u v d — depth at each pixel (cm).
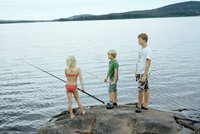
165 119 937
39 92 2114
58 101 1855
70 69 964
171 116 973
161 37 7331
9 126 1388
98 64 3431
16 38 9338
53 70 3131
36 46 6184
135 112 974
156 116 952
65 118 1008
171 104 1709
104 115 963
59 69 3188
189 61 3356
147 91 980
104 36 8850
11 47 6031
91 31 12938
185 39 6556
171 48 4809
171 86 2172
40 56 4391
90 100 1866
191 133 897
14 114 1577
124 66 3139
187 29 10762
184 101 1769
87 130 939
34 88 2248
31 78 2669
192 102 1742
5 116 1541
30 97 1964
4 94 2050
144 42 938
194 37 7050
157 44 5559
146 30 11181
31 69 3181
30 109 1677
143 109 1007
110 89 1020
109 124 923
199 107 1628
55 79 2611
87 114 987
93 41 7000
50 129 952
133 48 5016
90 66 3294
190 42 5806
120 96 1959
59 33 12400
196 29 10612
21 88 2247
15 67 3338
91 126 945
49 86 2320
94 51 4828
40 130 977
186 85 2192
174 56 3825
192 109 1590
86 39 7862
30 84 2400
